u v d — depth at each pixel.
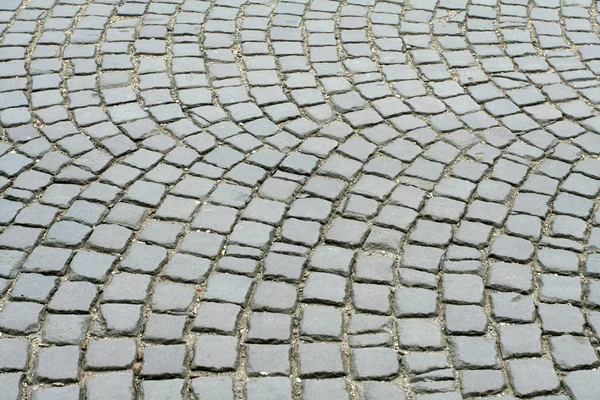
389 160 3.35
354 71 3.78
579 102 3.63
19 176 3.24
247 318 2.83
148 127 3.47
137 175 3.26
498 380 2.70
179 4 4.17
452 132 3.48
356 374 2.71
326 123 3.51
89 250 3.00
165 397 2.64
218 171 3.29
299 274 2.94
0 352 2.72
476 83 3.72
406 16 4.12
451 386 2.68
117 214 3.12
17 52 3.84
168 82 3.70
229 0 4.21
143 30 3.99
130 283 2.90
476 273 2.96
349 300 2.88
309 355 2.74
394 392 2.67
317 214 3.13
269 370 2.71
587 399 2.66
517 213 3.15
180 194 3.20
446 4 4.21
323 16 4.12
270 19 4.09
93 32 3.97
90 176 3.25
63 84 3.67
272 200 3.19
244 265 2.96
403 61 3.84
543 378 2.71
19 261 2.95
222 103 3.60
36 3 4.15
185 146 3.39
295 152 3.38
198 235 3.06
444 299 2.89
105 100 3.60
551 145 3.43
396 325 2.82
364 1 4.23
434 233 3.08
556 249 3.04
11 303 2.84
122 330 2.78
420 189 3.24
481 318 2.84
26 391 2.65
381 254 3.01
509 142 3.44
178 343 2.76
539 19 4.11
